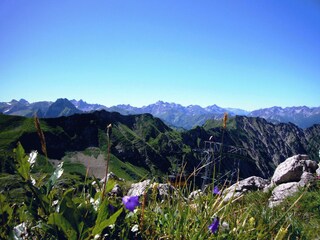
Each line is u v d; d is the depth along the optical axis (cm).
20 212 298
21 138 15588
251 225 391
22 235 279
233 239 357
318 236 541
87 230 253
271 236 389
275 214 567
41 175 293
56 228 255
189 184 419
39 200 277
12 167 282
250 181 1398
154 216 380
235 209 465
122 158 18425
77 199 303
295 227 492
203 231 349
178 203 385
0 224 297
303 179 1143
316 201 820
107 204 257
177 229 346
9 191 282
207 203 395
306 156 1420
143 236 335
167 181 420
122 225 324
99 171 14888
